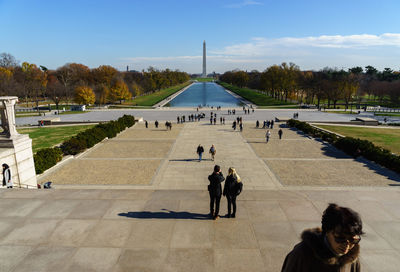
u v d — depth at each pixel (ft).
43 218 17.98
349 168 77.25
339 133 139.54
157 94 512.22
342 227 5.26
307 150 99.71
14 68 402.11
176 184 65.10
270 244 15.42
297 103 338.75
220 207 20.92
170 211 19.40
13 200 20.58
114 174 72.95
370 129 153.89
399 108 299.58
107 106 306.35
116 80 375.25
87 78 442.09
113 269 13.20
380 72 501.97
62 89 343.67
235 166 79.46
